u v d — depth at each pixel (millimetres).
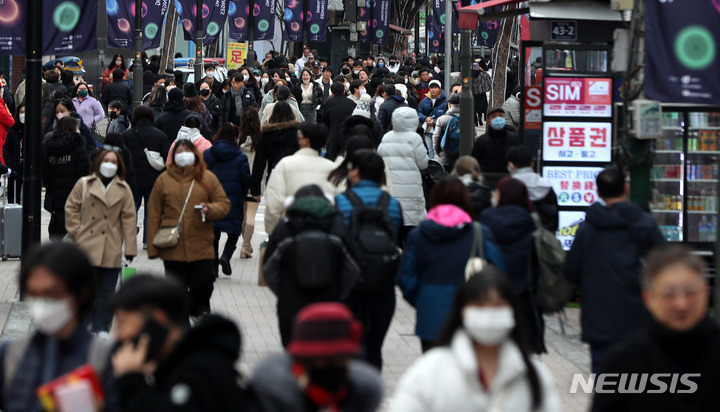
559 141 39094
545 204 31281
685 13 31219
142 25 90438
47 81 65062
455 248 23906
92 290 14812
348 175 28125
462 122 51531
